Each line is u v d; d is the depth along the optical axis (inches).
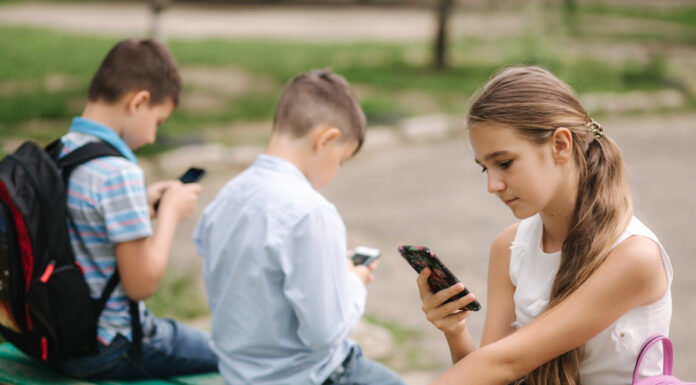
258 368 85.6
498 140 65.5
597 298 65.3
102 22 742.5
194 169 104.4
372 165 334.0
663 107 461.7
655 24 853.2
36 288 83.7
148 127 95.9
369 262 101.0
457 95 458.6
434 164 337.7
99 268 90.6
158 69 94.4
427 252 66.4
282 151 88.9
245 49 579.8
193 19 791.1
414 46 644.1
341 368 88.1
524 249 73.9
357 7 957.8
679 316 186.9
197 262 200.5
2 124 325.7
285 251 81.5
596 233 66.0
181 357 99.0
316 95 88.7
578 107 67.9
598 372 69.2
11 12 781.9
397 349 157.5
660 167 335.6
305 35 711.7
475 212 271.3
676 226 257.0
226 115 379.6
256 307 83.7
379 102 415.5
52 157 91.2
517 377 67.6
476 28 746.8
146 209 89.9
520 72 67.9
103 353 92.6
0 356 101.4
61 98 379.2
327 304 82.0
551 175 66.3
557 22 548.7
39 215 84.7
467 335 74.0
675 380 64.7
